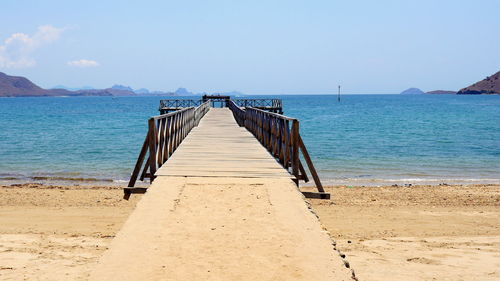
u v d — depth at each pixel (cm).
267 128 1325
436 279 704
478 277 716
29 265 745
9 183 1778
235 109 2711
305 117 6956
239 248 530
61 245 888
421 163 2398
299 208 668
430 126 5100
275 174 873
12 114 8225
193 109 2033
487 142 3444
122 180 1855
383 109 10288
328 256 512
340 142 3412
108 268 479
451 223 1168
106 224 1125
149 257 504
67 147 3062
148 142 948
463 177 1994
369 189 1652
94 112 9094
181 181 810
